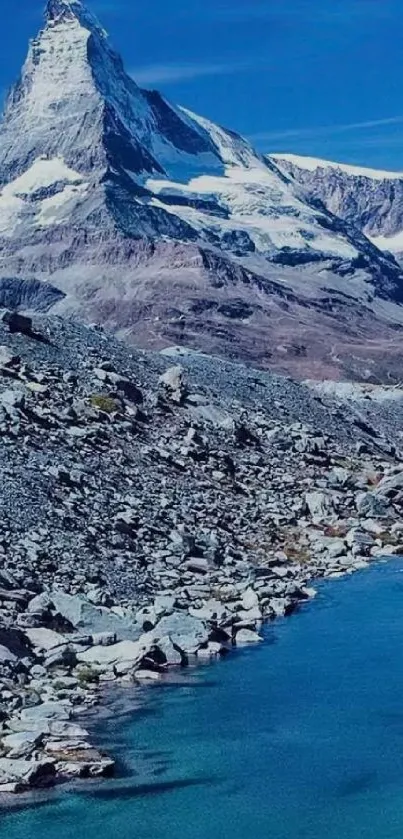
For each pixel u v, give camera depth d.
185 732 29.20
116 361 76.50
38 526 44.00
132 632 36.91
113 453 58.12
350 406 99.38
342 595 46.34
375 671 34.66
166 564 46.22
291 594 45.53
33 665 33.00
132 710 30.88
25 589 37.94
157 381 76.44
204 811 24.69
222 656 36.53
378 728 29.64
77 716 30.23
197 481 60.25
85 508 48.31
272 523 58.41
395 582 49.09
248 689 32.81
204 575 46.31
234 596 43.84
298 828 23.88
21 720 28.77
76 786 25.78
